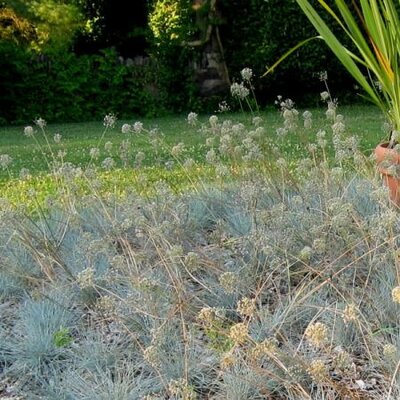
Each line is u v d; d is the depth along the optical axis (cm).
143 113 1377
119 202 435
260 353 251
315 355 276
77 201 443
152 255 378
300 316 300
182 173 600
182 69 1373
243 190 385
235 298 321
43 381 277
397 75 402
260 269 346
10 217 373
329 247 345
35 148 932
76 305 337
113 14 1465
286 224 377
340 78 1361
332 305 308
